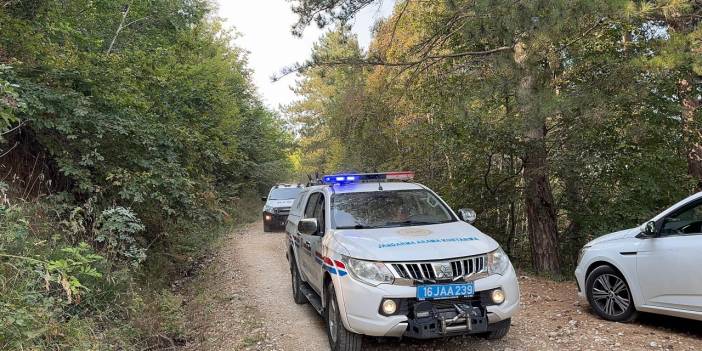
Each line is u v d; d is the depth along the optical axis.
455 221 5.82
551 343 5.10
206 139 11.27
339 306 4.74
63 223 6.43
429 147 11.72
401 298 4.44
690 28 8.28
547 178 10.22
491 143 9.83
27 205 6.31
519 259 12.23
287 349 5.39
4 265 4.52
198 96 13.44
